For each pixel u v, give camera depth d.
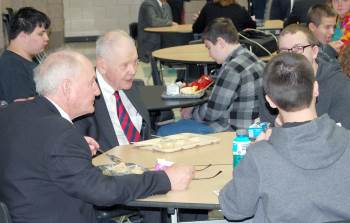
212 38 3.75
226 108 3.69
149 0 8.53
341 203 1.66
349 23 4.58
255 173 1.70
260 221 1.76
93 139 2.68
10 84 3.82
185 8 11.64
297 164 1.66
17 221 1.98
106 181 2.01
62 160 1.95
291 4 8.34
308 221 1.67
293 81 1.69
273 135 1.72
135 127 3.01
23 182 1.97
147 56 8.35
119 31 2.92
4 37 7.11
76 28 12.24
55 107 2.12
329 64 2.94
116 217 2.84
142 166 2.38
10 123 2.07
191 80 6.03
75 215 2.02
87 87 2.15
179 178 2.16
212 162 2.46
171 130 3.54
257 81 3.63
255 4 9.54
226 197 1.82
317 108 2.89
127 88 2.92
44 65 2.14
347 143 1.71
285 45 2.89
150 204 2.05
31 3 10.21
